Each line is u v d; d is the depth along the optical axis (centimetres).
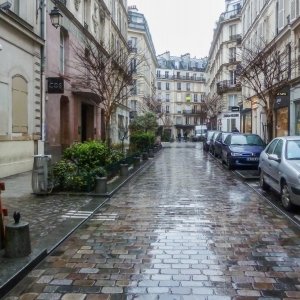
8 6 1170
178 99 9369
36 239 589
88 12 2438
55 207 834
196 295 400
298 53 2073
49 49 1738
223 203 905
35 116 1570
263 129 2894
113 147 2105
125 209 836
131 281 437
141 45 5375
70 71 2025
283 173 818
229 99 5041
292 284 428
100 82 1819
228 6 5356
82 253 538
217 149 2423
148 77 5981
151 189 1126
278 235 628
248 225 694
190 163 2086
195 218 749
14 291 412
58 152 1872
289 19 2269
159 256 524
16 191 1034
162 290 412
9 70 1334
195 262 500
